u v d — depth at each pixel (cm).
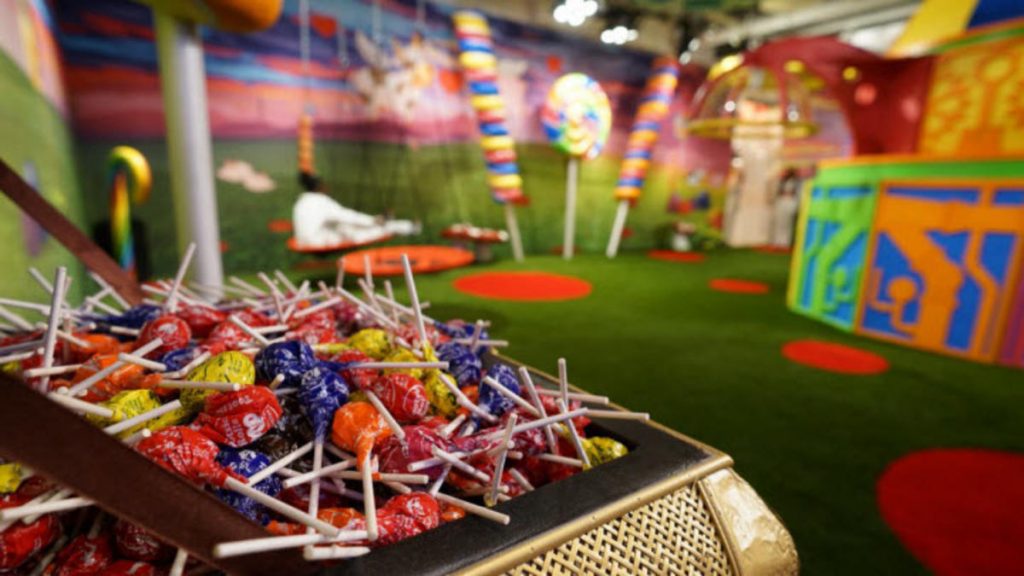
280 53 564
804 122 541
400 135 665
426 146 689
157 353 118
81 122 465
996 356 359
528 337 385
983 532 178
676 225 917
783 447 234
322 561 69
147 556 75
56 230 165
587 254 826
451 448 97
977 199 363
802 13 781
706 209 974
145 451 77
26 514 64
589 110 703
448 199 723
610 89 836
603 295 534
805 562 161
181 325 124
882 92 446
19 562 71
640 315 459
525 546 76
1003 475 215
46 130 334
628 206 875
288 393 103
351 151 632
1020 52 369
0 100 239
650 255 835
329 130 612
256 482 83
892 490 202
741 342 391
